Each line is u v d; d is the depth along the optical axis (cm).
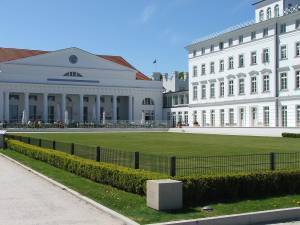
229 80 7362
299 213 1216
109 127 8006
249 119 6875
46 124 7588
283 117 6234
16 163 2516
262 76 6594
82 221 1131
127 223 1095
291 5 6406
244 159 2294
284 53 6200
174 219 1109
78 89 8950
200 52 8175
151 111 9794
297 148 3353
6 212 1234
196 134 6319
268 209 1215
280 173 1444
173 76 10356
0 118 8319
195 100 8362
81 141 4481
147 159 2183
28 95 8619
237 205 1262
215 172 1507
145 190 1370
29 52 9500
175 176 1365
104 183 1658
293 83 6022
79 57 9088
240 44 7056
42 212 1234
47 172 2041
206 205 1262
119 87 9381
